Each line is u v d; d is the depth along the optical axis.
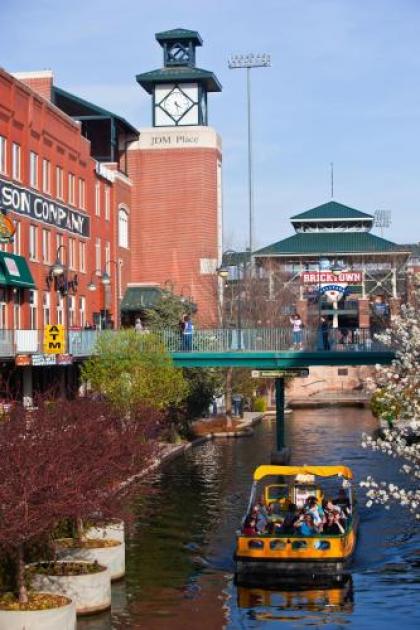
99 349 51.16
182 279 85.50
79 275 68.88
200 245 85.50
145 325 81.38
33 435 22.78
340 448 60.88
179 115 87.25
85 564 26.16
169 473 49.91
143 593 27.28
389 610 26.02
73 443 23.27
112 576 28.17
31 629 21.12
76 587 24.69
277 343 54.12
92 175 72.56
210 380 66.44
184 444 60.41
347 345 53.66
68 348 52.28
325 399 104.62
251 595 27.53
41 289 60.16
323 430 73.19
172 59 88.69
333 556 29.14
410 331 27.80
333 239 110.56
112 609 25.59
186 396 58.47
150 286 82.94
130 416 35.09
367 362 52.56
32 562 25.83
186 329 55.28
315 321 92.75
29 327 58.25
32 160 59.53
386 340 27.28
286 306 94.06
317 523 31.08
